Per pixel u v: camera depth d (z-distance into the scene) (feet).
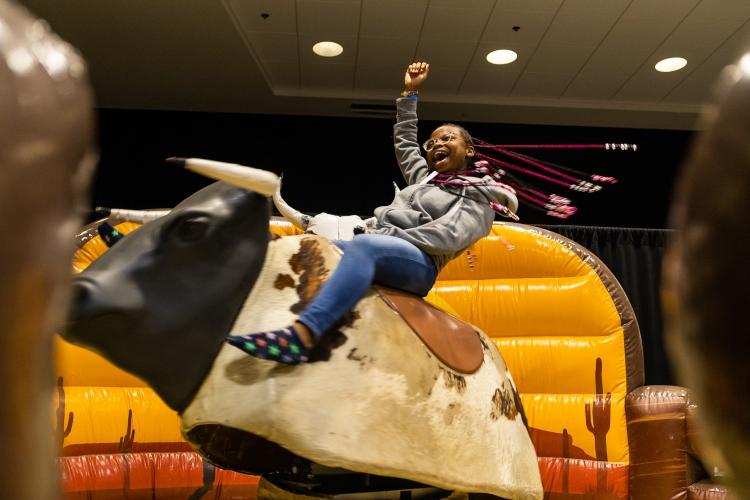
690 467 12.85
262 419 6.30
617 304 14.20
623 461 13.33
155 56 18.76
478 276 14.80
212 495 12.90
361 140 22.38
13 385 1.21
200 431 7.18
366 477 7.80
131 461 12.73
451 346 7.63
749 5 16.44
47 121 1.20
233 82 20.22
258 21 17.38
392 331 7.10
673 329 1.39
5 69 1.17
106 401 12.89
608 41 18.11
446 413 7.11
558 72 19.69
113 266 6.42
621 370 13.85
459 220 8.33
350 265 7.07
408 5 16.76
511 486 7.62
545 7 16.75
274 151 22.17
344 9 16.93
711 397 1.31
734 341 1.24
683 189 1.31
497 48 18.56
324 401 6.44
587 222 22.43
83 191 1.29
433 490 7.88
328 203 22.17
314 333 6.55
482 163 9.28
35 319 1.21
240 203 6.82
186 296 6.52
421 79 9.86
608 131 22.65
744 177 1.19
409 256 7.66
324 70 19.81
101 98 21.09
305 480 7.77
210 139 22.03
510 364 14.12
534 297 14.43
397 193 9.06
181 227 6.59
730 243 1.22
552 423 13.65
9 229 1.16
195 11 16.70
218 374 6.55
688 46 18.26
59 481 1.45
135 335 6.38
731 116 1.21
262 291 6.89
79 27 17.37
